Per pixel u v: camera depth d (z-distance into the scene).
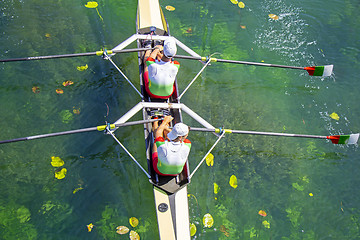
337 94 7.40
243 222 5.26
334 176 6.06
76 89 6.67
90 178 5.51
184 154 4.55
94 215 5.12
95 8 8.20
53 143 5.91
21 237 4.84
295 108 7.04
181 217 4.79
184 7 8.70
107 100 6.55
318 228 5.36
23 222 4.98
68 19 7.89
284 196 5.68
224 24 8.46
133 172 5.62
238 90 7.20
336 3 9.32
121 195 5.34
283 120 6.79
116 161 5.74
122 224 5.04
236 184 5.69
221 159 6.03
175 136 4.32
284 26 8.59
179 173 5.02
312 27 8.65
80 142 5.95
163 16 7.70
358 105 7.22
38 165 5.61
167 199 4.90
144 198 5.30
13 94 6.47
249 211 5.41
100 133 6.09
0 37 7.32
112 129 5.34
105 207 5.21
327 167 6.18
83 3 8.25
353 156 6.40
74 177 5.51
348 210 5.62
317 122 6.84
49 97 6.50
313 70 7.09
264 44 8.17
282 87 7.41
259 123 6.66
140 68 6.43
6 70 6.83
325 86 7.53
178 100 5.99
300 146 6.47
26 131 5.98
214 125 6.47
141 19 7.45
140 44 7.04
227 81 7.35
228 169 5.90
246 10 8.86
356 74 7.77
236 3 9.00
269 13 8.85
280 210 5.49
